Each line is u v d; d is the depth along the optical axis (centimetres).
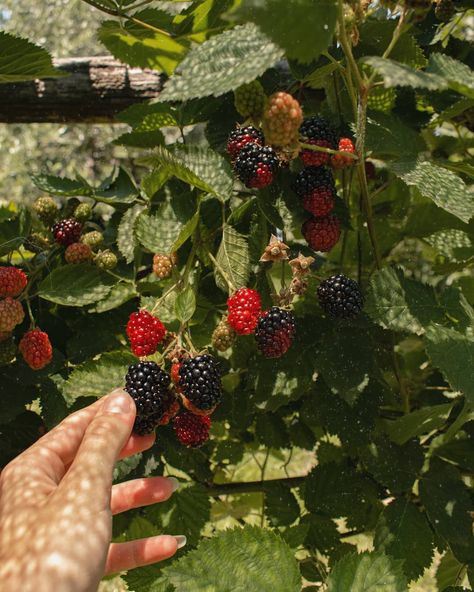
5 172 226
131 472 52
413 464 54
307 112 56
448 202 45
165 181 52
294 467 92
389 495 58
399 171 47
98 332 56
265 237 50
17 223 57
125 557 46
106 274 55
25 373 54
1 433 57
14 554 36
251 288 51
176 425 47
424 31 57
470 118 58
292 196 50
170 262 50
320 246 50
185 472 62
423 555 52
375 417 53
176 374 44
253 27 42
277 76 53
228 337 48
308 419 61
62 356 55
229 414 60
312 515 58
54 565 35
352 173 56
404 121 57
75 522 37
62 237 56
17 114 69
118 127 221
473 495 58
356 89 48
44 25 237
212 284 54
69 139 226
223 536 45
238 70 40
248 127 48
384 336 58
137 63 61
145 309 47
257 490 63
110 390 50
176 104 57
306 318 53
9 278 51
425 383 64
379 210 64
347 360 51
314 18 36
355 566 44
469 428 57
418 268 70
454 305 50
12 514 38
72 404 52
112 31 57
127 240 54
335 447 63
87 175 229
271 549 45
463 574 55
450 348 47
